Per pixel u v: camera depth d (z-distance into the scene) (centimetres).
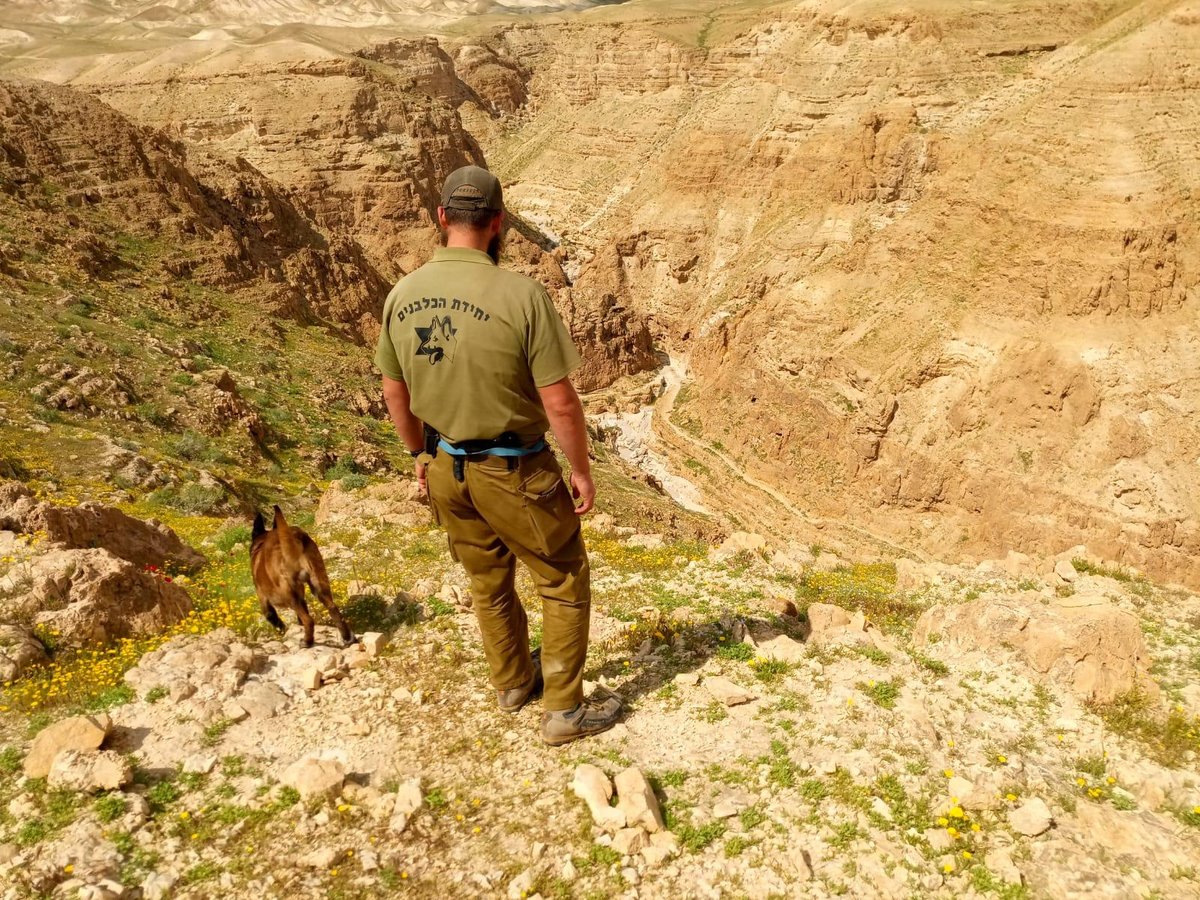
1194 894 473
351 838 496
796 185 10212
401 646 725
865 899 467
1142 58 7012
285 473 3077
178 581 985
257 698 628
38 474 2002
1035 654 712
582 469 475
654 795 527
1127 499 5494
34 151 4803
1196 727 647
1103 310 6050
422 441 510
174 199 5191
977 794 537
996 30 9981
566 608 531
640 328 9625
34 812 503
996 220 6756
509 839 499
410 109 10800
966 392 6278
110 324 3625
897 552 6203
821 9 11775
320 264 5997
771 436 7488
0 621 707
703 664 695
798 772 559
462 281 427
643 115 13938
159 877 464
